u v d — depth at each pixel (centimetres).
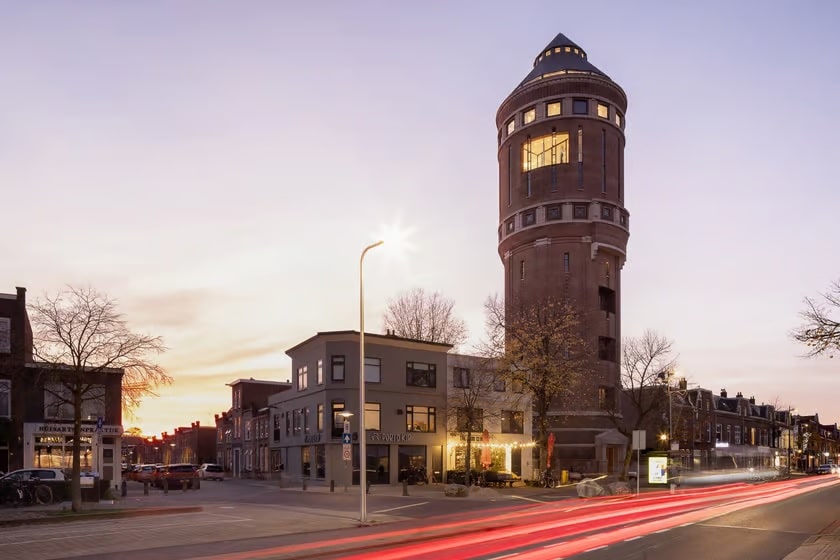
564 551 1680
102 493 3428
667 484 4991
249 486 5038
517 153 7375
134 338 3047
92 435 4150
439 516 2656
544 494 4078
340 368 4906
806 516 2689
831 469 11575
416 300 7144
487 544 1812
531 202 7156
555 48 7738
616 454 6769
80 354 2852
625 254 7194
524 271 7156
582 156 7044
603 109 7244
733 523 2400
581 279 6844
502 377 5047
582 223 6894
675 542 1878
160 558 1623
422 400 5175
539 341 5016
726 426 9638
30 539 1998
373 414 4894
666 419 7388
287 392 5659
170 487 4781
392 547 1773
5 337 3931
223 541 1939
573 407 6569
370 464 4856
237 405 7812
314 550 1711
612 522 2400
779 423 11325
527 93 7306
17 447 3884
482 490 4038
